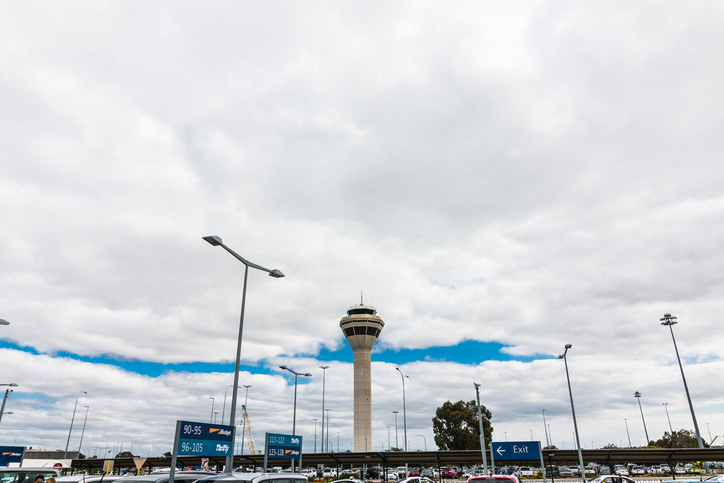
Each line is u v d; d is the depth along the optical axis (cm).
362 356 14175
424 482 3388
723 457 5038
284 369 4966
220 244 2505
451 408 11512
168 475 1762
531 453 4059
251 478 1254
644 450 5150
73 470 6800
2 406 5109
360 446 13188
